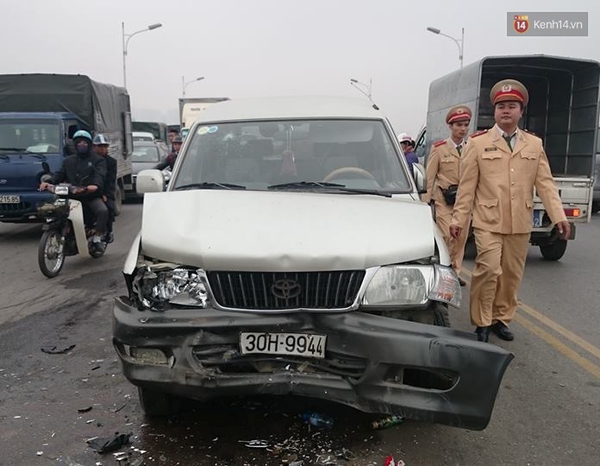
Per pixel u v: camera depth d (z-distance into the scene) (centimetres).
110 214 893
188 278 326
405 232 345
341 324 310
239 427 362
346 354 308
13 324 577
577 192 891
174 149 1184
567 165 1066
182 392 316
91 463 325
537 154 484
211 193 393
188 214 360
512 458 335
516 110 473
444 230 648
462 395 298
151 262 343
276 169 458
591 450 346
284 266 317
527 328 576
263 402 390
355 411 378
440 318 332
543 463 331
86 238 839
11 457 331
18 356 488
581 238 1184
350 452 335
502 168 482
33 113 1187
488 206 488
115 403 399
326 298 319
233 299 322
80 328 564
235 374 314
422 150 1463
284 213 356
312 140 476
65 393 415
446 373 299
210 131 487
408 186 450
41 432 359
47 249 771
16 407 393
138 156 1970
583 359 494
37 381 436
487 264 488
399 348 300
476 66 990
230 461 326
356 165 461
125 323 321
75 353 495
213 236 333
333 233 334
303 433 354
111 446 338
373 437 352
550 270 863
